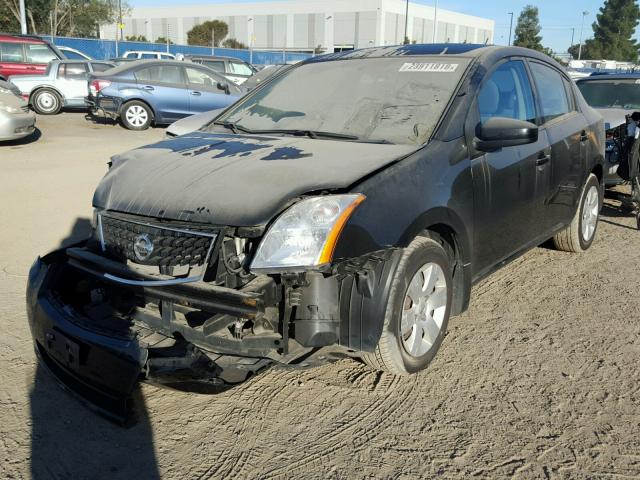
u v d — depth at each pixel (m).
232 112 4.30
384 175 2.98
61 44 38.19
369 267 2.84
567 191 4.81
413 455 2.73
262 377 3.39
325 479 2.57
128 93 14.37
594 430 2.91
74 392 3.01
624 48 89.31
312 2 82.25
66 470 2.63
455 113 3.53
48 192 7.77
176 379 2.79
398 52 4.27
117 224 3.01
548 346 3.75
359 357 3.22
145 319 3.03
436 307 3.37
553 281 4.88
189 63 15.09
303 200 2.73
